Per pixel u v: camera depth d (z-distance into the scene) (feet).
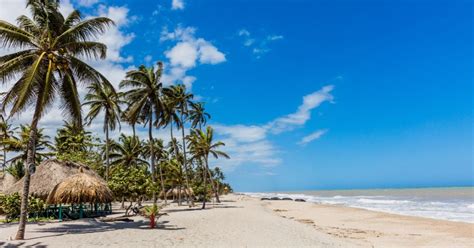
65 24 57.36
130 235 54.54
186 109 150.00
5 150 134.92
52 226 66.44
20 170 121.08
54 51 55.36
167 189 192.95
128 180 86.38
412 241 62.75
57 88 55.72
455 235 70.33
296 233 64.39
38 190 81.87
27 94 49.88
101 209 103.71
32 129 51.90
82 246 45.06
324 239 58.75
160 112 123.75
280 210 149.38
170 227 66.03
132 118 118.93
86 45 57.98
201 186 185.57
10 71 52.80
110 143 167.43
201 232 60.08
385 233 73.26
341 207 163.84
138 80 119.24
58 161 89.66
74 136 149.59
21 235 49.90
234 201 213.66
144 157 187.62
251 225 73.82
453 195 262.88
